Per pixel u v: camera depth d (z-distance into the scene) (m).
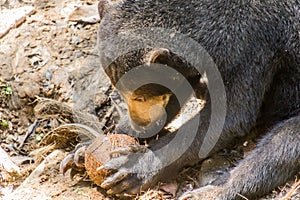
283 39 10.77
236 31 10.58
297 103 11.07
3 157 11.30
